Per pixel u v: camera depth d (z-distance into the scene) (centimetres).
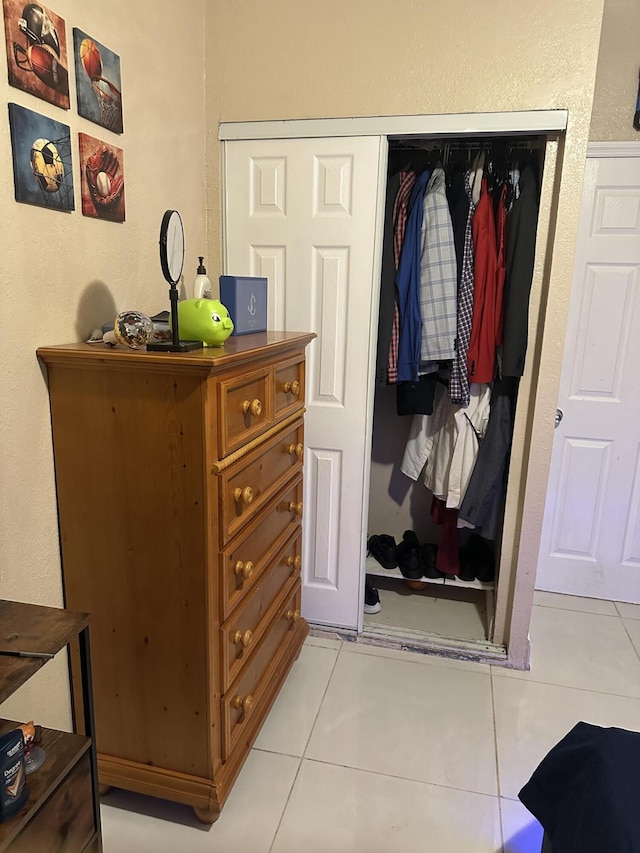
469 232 219
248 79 206
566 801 120
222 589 146
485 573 261
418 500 293
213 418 133
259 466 165
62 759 106
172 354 130
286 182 212
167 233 129
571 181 192
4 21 117
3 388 126
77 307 148
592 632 256
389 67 196
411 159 240
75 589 150
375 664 227
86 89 143
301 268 218
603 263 258
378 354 229
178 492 136
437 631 247
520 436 217
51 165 133
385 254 223
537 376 210
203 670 146
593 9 181
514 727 195
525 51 186
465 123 194
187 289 208
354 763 178
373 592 264
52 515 145
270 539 182
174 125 190
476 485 233
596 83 244
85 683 112
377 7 192
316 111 204
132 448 137
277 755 181
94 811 115
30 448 135
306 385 227
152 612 146
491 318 220
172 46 184
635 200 250
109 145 155
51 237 136
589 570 287
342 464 231
